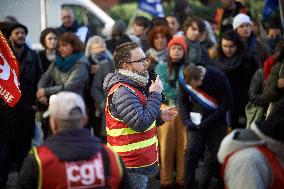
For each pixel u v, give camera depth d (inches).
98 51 467.8
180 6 680.4
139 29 530.3
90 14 592.7
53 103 220.5
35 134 461.1
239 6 538.3
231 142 219.6
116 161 226.1
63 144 219.1
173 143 415.8
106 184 222.2
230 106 392.2
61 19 553.6
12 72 353.4
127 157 295.3
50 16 568.7
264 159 215.8
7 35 440.1
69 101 219.8
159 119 316.2
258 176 214.2
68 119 219.0
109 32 521.7
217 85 389.7
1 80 352.8
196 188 414.6
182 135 415.5
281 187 216.5
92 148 221.1
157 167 306.2
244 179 214.7
